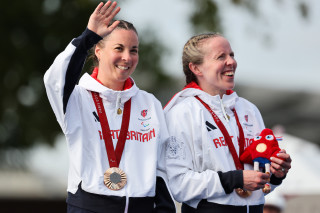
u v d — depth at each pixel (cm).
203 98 1694
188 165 1630
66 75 1505
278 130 2680
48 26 4672
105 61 1605
